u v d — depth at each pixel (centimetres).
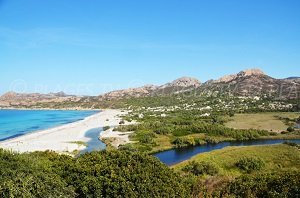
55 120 17725
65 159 2234
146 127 11075
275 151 5653
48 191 1641
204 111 17450
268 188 1909
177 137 8788
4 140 9650
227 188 2064
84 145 8188
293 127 10988
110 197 1692
